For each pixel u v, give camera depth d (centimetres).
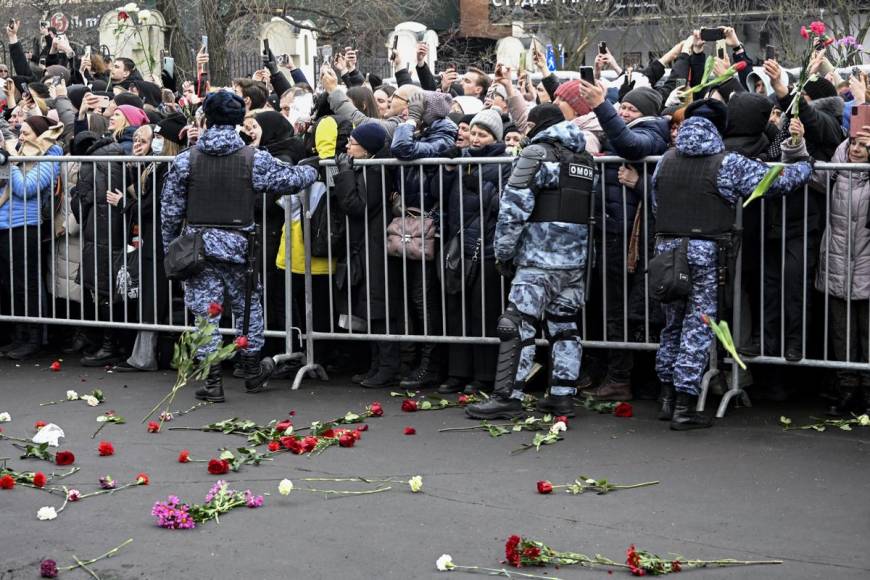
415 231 738
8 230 837
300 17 2412
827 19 2872
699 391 654
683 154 628
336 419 667
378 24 2334
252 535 473
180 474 563
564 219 643
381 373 766
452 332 743
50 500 521
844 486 534
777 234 670
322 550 455
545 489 526
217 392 718
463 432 642
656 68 918
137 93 1103
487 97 856
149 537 471
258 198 780
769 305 680
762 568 434
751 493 526
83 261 818
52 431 619
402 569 435
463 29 3406
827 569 433
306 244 758
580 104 730
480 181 717
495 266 695
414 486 527
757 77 827
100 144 841
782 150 654
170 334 822
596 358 754
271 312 807
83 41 2502
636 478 552
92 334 853
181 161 707
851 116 659
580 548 457
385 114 881
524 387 704
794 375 724
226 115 702
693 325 630
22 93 1127
